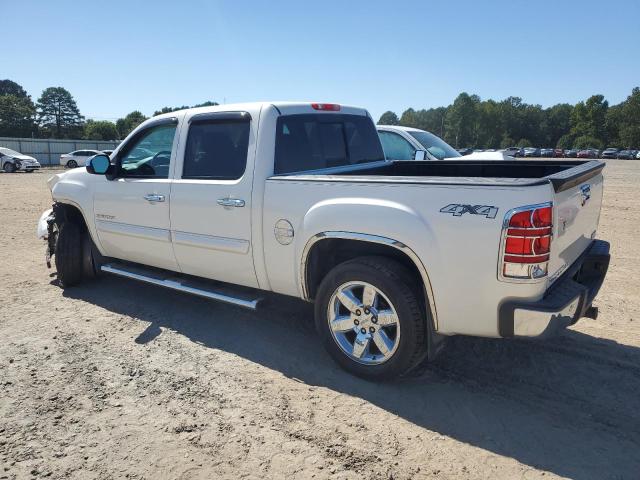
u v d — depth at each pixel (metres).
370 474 2.65
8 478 2.61
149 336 4.38
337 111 4.72
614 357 3.96
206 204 4.19
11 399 3.34
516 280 2.88
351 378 3.65
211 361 3.91
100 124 101.94
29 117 104.38
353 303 3.53
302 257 3.68
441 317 3.18
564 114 137.12
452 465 2.72
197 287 4.49
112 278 6.04
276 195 3.78
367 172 4.86
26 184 20.17
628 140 103.75
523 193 2.82
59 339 4.29
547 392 3.45
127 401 3.33
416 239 3.12
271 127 3.96
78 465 2.71
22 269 6.48
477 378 3.64
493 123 134.38
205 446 2.88
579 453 2.82
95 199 5.14
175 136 4.51
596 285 3.60
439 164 5.16
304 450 2.84
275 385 3.55
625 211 11.95
